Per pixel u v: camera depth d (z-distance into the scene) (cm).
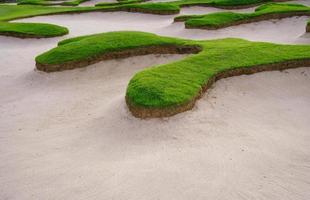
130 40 1673
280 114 1016
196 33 2203
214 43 1636
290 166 748
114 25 2648
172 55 1602
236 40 1727
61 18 2967
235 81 1196
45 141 939
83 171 762
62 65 1498
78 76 1477
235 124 939
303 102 1096
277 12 2317
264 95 1136
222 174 714
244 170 729
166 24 2595
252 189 668
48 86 1412
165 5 2939
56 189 708
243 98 1105
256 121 967
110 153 834
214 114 984
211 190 665
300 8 2395
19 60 1797
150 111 946
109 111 1071
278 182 691
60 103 1220
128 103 1022
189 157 777
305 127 941
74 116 1100
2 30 2261
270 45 1519
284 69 1275
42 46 2080
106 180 717
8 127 1052
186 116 956
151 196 657
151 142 861
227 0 3056
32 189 718
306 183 691
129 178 714
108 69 1523
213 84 1161
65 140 934
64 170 776
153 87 1040
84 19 2931
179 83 1076
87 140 919
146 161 770
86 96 1267
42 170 786
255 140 857
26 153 877
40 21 2861
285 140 862
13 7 3797
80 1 4247
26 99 1288
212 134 881
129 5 2973
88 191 689
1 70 1650
